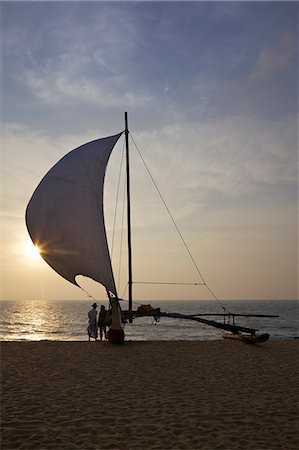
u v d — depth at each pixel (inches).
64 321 3024.1
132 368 438.9
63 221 665.0
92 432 233.0
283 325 2536.9
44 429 237.1
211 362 485.7
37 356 516.4
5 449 207.6
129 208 741.9
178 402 299.3
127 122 761.0
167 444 215.5
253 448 210.8
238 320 3157.0
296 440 222.8
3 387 342.6
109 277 626.2
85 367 441.4
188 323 2812.5
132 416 263.1
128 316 676.7
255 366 460.4
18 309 5890.8
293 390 342.3
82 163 685.9
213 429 239.6
